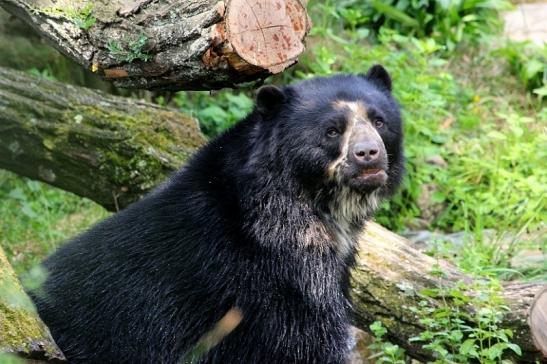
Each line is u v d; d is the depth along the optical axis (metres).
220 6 9.56
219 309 10.44
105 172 14.02
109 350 10.52
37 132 13.96
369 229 12.61
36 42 18.67
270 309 10.52
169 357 10.46
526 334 11.08
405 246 12.51
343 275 11.27
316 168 10.62
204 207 10.67
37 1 11.24
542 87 20.06
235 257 10.52
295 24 10.15
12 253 15.36
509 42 20.92
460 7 21.34
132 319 10.48
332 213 10.96
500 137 17.19
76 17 10.75
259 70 9.98
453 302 11.62
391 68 18.72
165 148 14.14
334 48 20.41
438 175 17.78
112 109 14.20
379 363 11.40
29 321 8.43
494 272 13.75
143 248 10.61
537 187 15.95
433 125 18.75
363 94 10.86
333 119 10.55
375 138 10.46
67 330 10.59
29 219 16.19
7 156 14.14
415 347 11.70
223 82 10.25
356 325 12.30
